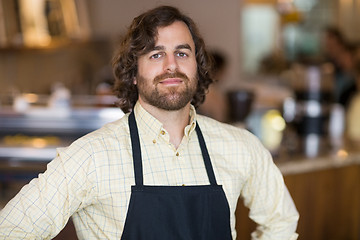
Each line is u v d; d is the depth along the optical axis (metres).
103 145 1.46
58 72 4.94
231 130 1.65
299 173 2.79
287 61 6.73
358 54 4.39
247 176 1.62
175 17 1.51
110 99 3.18
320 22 6.88
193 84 1.49
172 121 1.53
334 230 3.02
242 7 6.06
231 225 1.60
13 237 1.37
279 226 1.68
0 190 2.71
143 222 1.44
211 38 5.89
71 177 1.39
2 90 4.37
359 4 6.73
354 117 3.44
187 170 1.52
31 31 4.25
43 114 3.05
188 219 1.47
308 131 3.42
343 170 2.99
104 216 1.47
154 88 1.46
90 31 5.01
